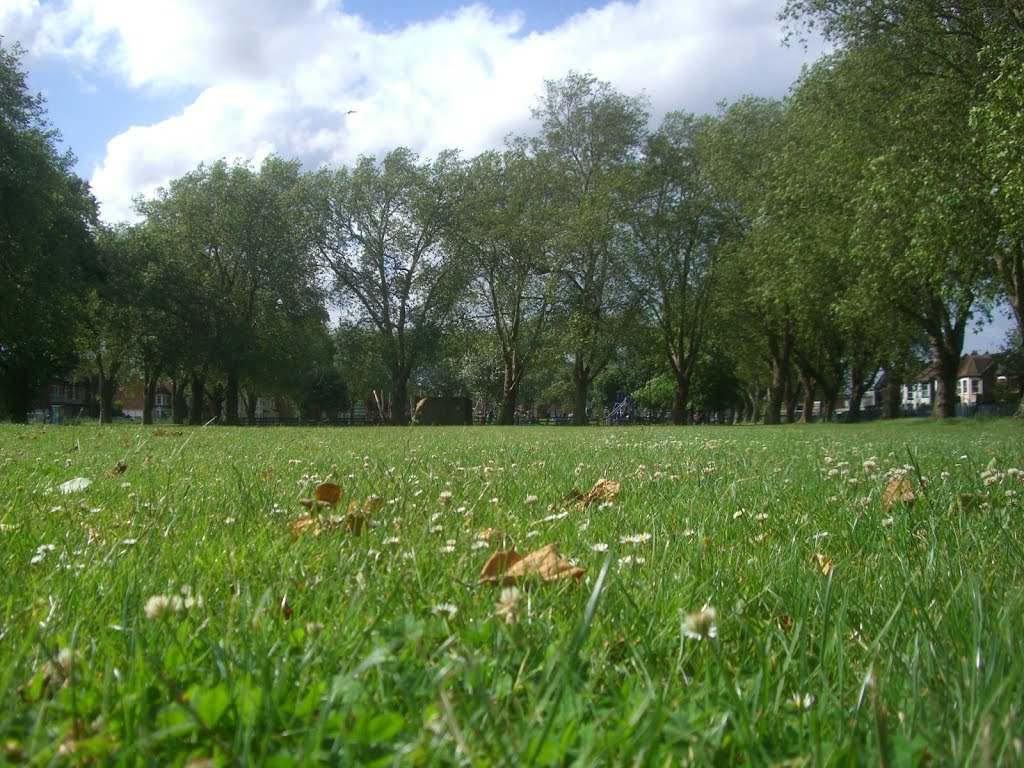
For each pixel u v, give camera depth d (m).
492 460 7.36
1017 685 1.34
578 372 50.28
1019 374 71.31
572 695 1.30
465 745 1.01
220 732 1.18
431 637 1.64
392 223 52.12
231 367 49.28
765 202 33.25
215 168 49.31
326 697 1.30
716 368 72.81
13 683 1.38
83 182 46.94
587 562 2.48
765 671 1.39
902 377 49.91
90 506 3.84
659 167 44.53
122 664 1.50
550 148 45.88
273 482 5.03
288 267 50.03
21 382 45.84
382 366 62.03
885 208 23.86
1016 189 18.81
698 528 3.12
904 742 1.13
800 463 7.08
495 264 50.59
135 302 47.38
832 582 2.16
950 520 3.35
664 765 1.12
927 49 22.81
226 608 1.88
